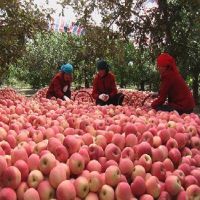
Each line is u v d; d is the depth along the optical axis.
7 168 1.19
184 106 2.97
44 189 1.18
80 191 1.20
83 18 5.02
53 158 1.25
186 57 4.98
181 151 1.60
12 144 1.49
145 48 5.06
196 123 1.96
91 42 5.07
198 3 4.62
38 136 1.54
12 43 4.82
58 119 1.85
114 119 1.94
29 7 5.04
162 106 2.98
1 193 1.14
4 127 1.64
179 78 3.00
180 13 4.86
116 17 4.95
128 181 1.31
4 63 5.06
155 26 4.86
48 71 11.24
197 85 6.46
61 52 11.04
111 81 3.92
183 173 1.38
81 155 1.29
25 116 1.97
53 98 2.90
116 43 5.08
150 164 1.37
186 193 1.30
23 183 1.20
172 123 1.79
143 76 9.70
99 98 3.80
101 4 4.93
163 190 1.30
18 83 13.65
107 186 1.22
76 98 4.62
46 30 5.44
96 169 1.30
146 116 2.08
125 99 5.07
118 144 1.49
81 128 1.69
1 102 2.35
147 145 1.42
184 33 4.93
